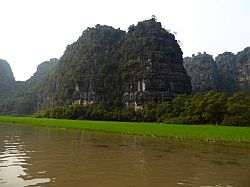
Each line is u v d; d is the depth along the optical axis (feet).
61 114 458.50
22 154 79.46
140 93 465.88
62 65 631.15
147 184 50.75
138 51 514.68
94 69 542.98
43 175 55.06
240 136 144.66
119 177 55.11
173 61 507.71
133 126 217.77
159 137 153.58
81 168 62.39
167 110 380.78
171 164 70.90
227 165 71.51
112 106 491.72
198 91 654.94
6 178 52.31
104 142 121.29
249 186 51.49
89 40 593.42
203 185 51.26
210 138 141.08
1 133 155.02
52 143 109.81
